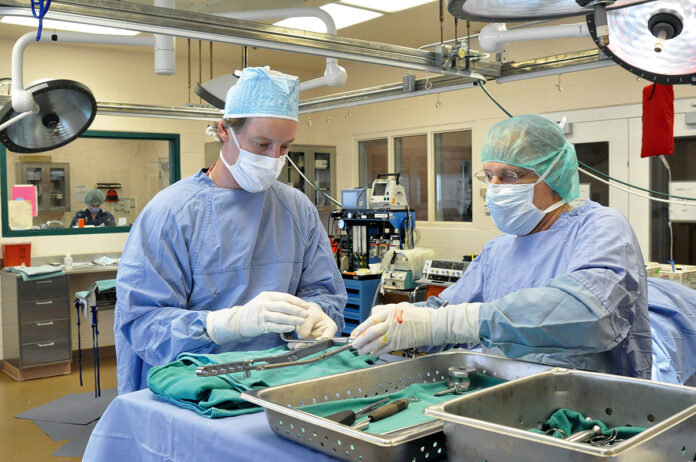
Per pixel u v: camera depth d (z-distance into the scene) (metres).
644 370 1.43
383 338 1.32
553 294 1.24
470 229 6.36
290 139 1.77
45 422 4.18
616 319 1.25
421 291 5.19
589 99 5.34
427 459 0.98
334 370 1.49
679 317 2.68
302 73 7.66
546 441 0.81
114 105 4.37
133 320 1.69
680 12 1.27
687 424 0.89
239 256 1.81
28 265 5.66
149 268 1.71
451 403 1.02
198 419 1.22
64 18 2.20
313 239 2.03
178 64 6.73
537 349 1.24
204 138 6.87
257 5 3.10
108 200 6.41
